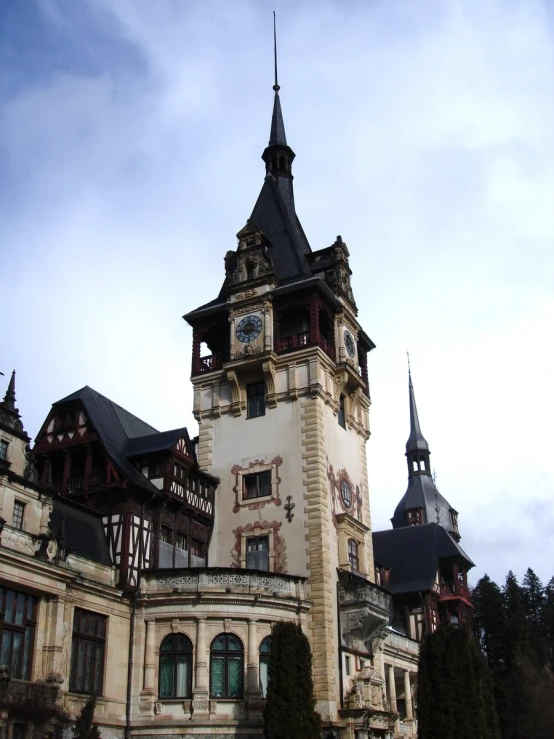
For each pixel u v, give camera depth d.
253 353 41.19
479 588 78.25
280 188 52.16
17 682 26.33
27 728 26.30
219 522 39.78
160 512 35.91
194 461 38.69
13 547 27.86
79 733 25.97
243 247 44.59
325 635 35.00
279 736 28.12
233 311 43.16
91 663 30.61
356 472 43.44
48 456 36.59
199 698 31.09
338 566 38.28
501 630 74.69
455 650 34.53
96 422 37.03
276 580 34.69
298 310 42.69
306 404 39.78
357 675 36.81
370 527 43.34
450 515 94.56
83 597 30.72
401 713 52.06
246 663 32.22
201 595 32.56
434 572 64.50
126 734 31.28
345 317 44.84
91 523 33.97
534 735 59.56
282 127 55.38
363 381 46.91
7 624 27.33
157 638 32.62
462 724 33.03
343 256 46.28
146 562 34.53
